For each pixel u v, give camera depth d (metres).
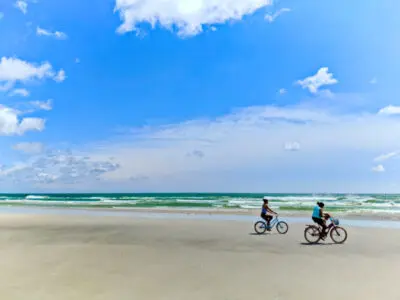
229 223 23.34
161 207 46.78
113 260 11.11
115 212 36.91
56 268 9.94
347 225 22.98
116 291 7.72
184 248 13.37
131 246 13.85
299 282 8.45
